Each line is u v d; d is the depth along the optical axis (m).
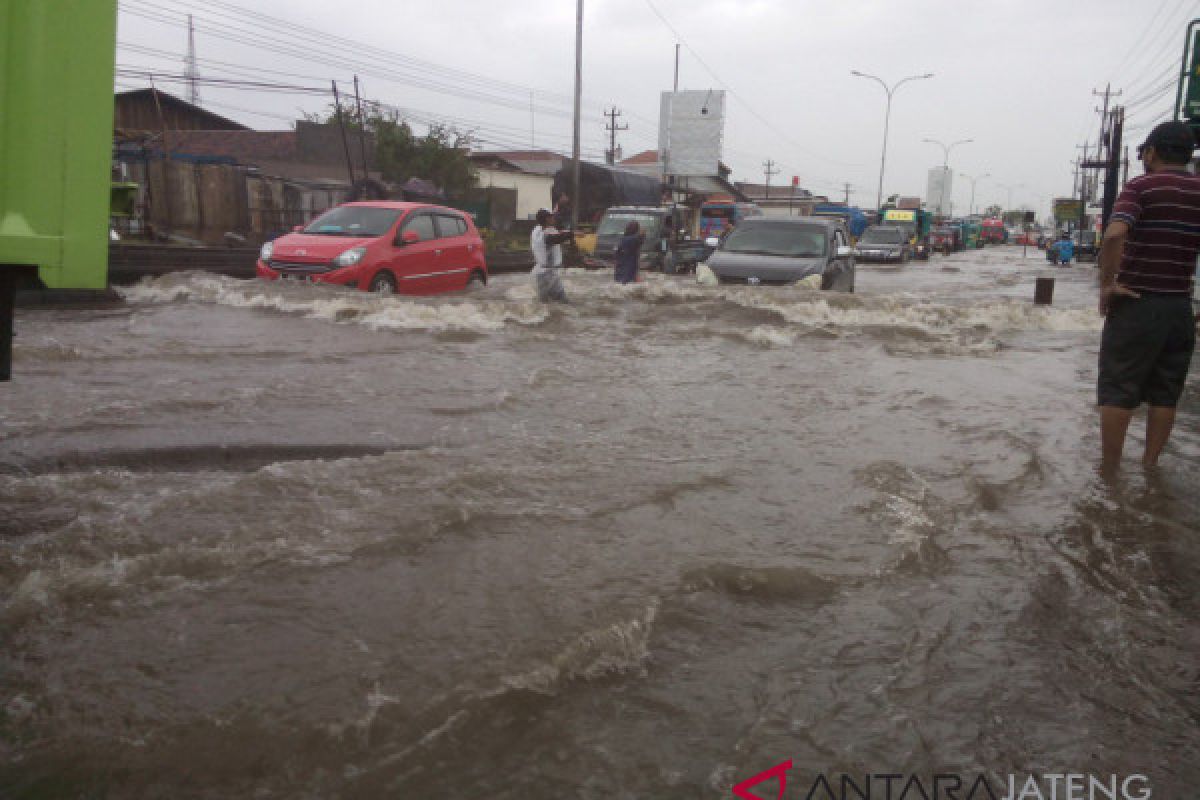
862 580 3.26
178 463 4.58
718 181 54.69
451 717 2.28
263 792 1.98
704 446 5.20
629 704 2.41
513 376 7.27
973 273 31.47
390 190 29.95
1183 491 4.49
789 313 11.62
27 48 2.71
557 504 3.96
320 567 3.16
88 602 2.82
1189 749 2.28
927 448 5.29
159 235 21.75
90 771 2.01
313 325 9.62
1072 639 2.86
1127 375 4.73
